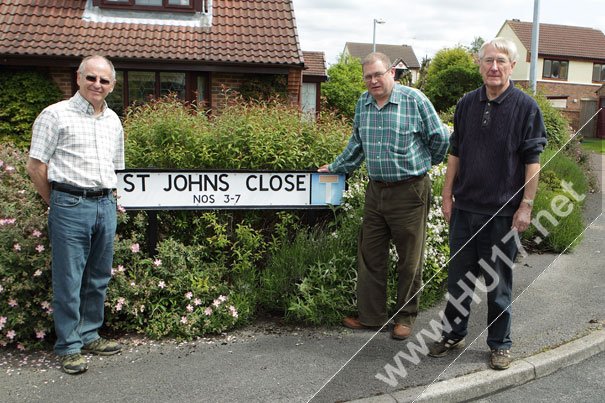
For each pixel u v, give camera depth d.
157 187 4.40
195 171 4.45
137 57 12.62
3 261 3.82
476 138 3.47
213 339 4.08
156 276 4.28
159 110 5.12
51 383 3.41
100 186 3.57
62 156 3.46
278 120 5.02
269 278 4.48
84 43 12.74
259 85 13.59
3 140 12.30
